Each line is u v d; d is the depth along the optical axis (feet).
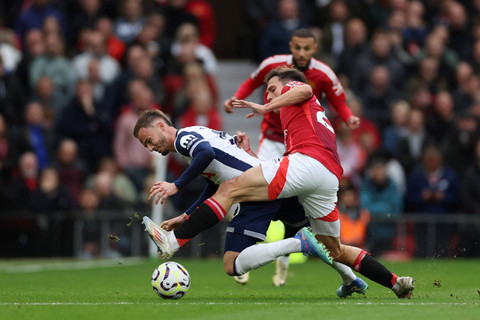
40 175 160.86
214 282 107.65
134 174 166.09
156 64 181.78
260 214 79.82
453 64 187.21
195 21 195.11
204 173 81.41
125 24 187.62
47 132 169.78
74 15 191.62
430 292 90.33
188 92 176.86
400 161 169.37
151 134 81.71
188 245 156.97
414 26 190.29
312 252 77.56
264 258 77.82
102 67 178.09
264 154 101.65
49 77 175.22
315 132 79.36
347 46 182.60
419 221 159.74
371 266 79.15
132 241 157.89
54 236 156.87
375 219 158.71
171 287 78.89
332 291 92.58
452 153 169.89
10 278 115.03
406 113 172.45
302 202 79.71
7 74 170.81
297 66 99.81
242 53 206.39
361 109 176.24
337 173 79.30
